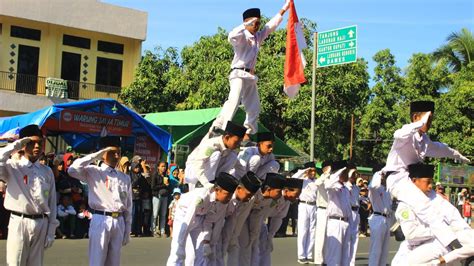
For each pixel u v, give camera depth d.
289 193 9.11
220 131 8.46
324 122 24.33
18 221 8.12
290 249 15.97
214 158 7.86
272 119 24.64
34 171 8.27
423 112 7.88
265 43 25.00
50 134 18.81
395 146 8.02
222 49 25.31
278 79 23.53
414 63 32.56
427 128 7.95
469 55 33.97
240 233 9.21
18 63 26.70
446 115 29.86
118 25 28.64
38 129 8.34
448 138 29.55
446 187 27.20
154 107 27.42
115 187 8.96
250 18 8.74
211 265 8.15
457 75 31.64
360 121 33.41
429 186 7.44
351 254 11.89
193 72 26.06
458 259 7.08
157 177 16.73
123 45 29.41
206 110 20.19
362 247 17.42
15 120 17.05
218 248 8.46
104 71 28.86
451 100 30.27
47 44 27.33
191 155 8.21
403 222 7.52
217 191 7.65
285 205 9.68
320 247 12.35
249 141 9.40
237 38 8.56
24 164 8.20
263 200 8.98
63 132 18.61
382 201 11.53
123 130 17.72
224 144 7.97
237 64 8.69
